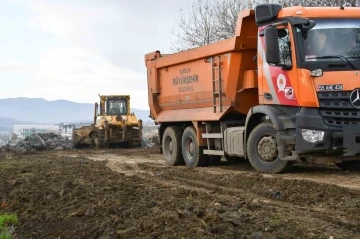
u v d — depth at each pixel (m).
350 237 5.95
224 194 9.12
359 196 8.26
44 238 6.88
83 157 19.62
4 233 7.09
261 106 11.39
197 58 14.09
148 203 7.79
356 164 12.03
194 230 6.07
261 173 11.50
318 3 19.42
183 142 15.05
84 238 6.55
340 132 10.29
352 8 11.00
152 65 16.66
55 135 31.08
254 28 12.50
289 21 10.66
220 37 23.73
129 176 11.89
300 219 6.85
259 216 6.92
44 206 8.65
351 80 10.34
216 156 14.61
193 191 9.06
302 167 12.54
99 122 28.95
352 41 10.61
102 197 8.73
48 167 14.66
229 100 12.86
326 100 10.30
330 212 7.33
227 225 6.30
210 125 13.90
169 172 12.76
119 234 6.24
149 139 34.84
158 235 6.08
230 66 12.70
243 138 12.24
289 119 10.69
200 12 24.69
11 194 9.92
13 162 17.56
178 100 15.41
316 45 10.49
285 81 10.76
